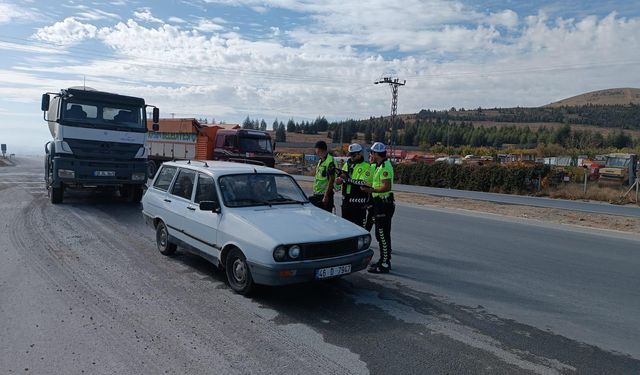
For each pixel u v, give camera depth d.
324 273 5.46
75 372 3.76
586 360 4.35
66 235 8.67
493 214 16.28
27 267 6.54
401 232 11.15
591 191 26.52
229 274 5.94
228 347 4.30
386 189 7.00
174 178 7.62
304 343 4.46
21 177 20.58
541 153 64.62
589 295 6.43
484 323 5.20
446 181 32.44
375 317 5.25
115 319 4.86
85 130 12.31
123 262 7.04
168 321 4.86
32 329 4.55
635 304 6.09
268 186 6.87
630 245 10.69
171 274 6.54
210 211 6.39
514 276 7.30
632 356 4.47
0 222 9.61
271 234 5.45
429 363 4.15
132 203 13.34
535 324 5.24
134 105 13.18
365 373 3.92
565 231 12.73
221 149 23.31
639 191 25.89
